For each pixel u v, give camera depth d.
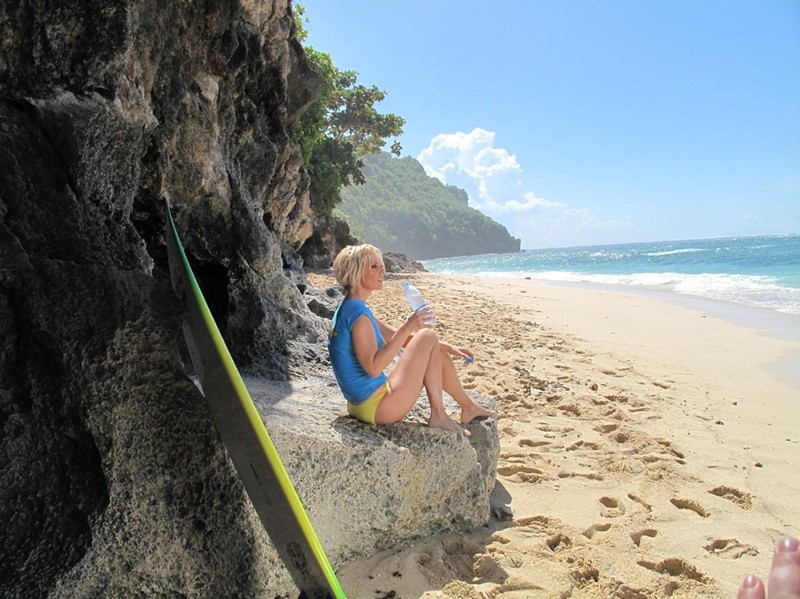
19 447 2.13
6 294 2.12
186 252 4.10
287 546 2.28
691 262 38.91
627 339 9.84
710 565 3.12
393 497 3.02
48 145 2.35
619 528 3.44
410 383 3.24
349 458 2.82
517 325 10.81
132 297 2.31
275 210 6.58
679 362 8.08
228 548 2.48
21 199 2.22
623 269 36.31
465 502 3.33
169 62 3.35
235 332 4.19
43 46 2.32
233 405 2.25
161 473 2.35
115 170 2.67
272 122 5.59
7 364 2.12
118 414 2.27
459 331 9.69
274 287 4.56
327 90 23.08
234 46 4.10
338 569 2.90
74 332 2.20
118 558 2.24
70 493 2.19
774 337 9.93
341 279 3.30
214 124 3.82
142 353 2.34
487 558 3.01
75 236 2.36
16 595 2.03
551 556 3.11
